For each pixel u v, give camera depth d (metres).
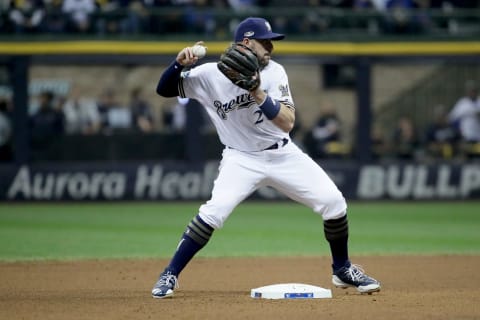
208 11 71.75
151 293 27.11
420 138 76.12
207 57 69.19
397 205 69.38
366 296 25.88
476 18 75.31
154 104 74.69
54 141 70.44
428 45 71.94
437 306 23.77
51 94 71.38
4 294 27.17
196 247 24.91
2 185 68.69
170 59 69.50
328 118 74.00
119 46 68.94
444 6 80.06
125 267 34.91
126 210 63.12
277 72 24.14
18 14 69.81
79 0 73.56
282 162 24.69
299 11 73.06
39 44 68.19
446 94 77.19
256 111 24.06
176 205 67.69
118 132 71.44
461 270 34.56
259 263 36.72
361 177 72.50
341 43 71.44
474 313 22.61
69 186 69.62
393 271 34.28
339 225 25.27
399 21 73.12
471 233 50.75
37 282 30.48
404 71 77.38
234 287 29.42
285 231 51.19
